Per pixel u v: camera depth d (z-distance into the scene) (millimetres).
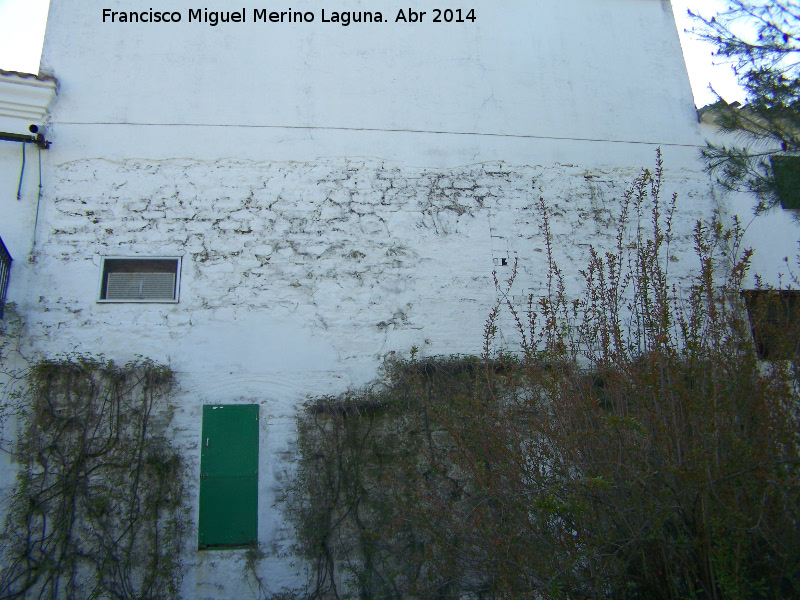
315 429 5859
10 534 5242
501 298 6523
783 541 3633
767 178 5305
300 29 7230
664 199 7160
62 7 6922
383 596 5355
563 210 6953
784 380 4145
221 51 7012
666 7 8023
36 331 5820
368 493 5664
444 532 4707
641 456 3922
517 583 3959
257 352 6047
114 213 6289
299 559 5500
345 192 6668
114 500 5453
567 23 7750
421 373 6000
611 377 4539
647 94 7590
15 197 6156
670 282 6770
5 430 5477
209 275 6223
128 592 5246
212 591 5383
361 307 6320
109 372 5738
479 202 6840
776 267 7035
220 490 5633
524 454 4418
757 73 4773
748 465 3660
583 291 6336
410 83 7184
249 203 6492
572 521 4059
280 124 6801
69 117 6504
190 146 6594
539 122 7242
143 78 6773
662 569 3969
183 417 5773
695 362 4191
